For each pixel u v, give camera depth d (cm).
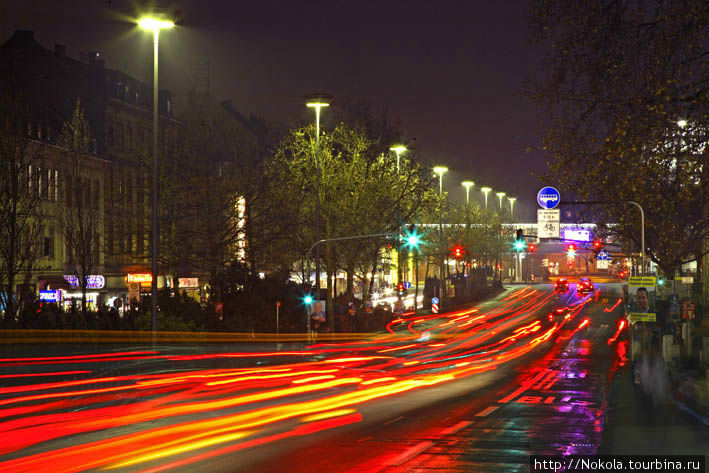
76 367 2953
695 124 1633
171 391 2330
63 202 5259
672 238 2838
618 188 1788
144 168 5394
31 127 5425
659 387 2605
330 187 6162
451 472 1174
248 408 1955
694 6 1545
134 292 5484
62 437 1489
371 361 3844
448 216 10575
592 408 2064
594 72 1678
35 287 5475
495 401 2239
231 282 5662
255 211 5738
